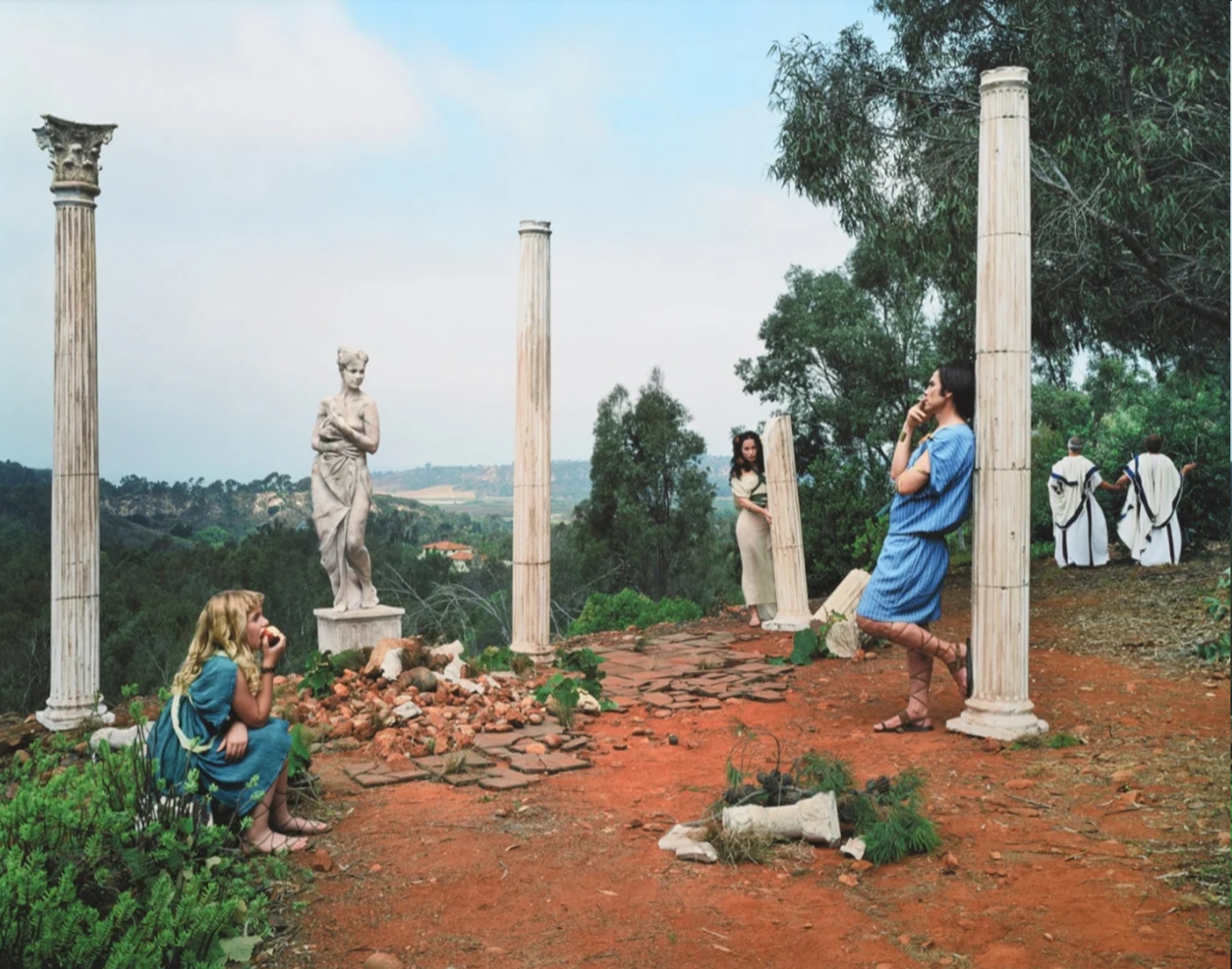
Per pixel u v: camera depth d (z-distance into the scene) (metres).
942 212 14.45
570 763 6.88
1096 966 3.84
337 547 11.22
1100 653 9.76
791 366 34.69
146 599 35.81
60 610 8.95
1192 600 11.44
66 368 8.97
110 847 4.32
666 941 4.18
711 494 47.28
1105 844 5.06
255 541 41.81
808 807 5.29
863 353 32.34
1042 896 4.48
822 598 18.84
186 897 3.89
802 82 15.48
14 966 3.67
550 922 4.38
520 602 11.67
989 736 7.22
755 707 8.87
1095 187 13.74
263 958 4.08
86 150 9.08
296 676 9.57
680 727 8.14
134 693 6.52
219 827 4.77
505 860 5.09
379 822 5.68
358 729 7.61
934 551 7.62
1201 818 5.34
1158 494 15.05
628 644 12.70
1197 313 14.33
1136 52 13.77
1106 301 15.63
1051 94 13.70
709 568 46.06
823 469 20.61
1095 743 6.95
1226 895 4.38
